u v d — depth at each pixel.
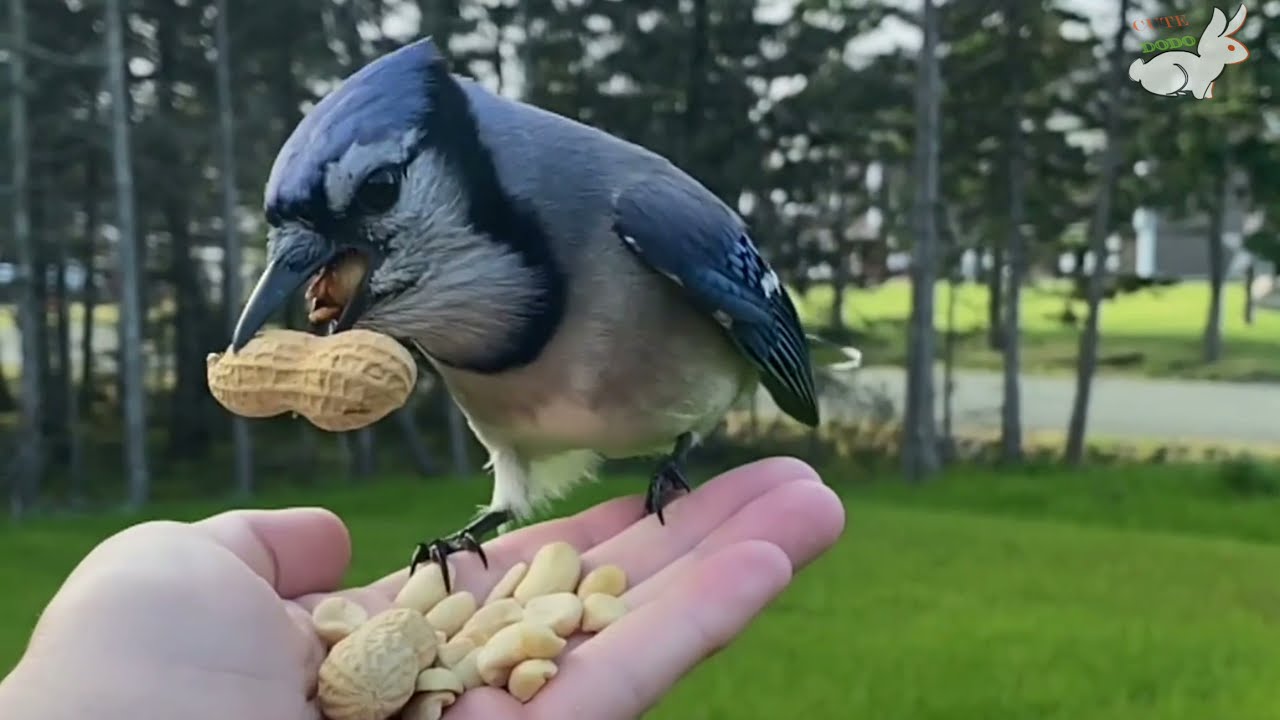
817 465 0.99
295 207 0.27
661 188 0.30
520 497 0.34
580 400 0.30
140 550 0.27
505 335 0.28
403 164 0.27
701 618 0.28
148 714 0.24
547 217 0.28
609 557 0.32
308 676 0.27
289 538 0.31
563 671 0.27
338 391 0.26
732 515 0.33
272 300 0.27
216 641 0.25
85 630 0.25
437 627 0.31
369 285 0.27
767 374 0.34
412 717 0.27
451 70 0.28
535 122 0.29
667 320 0.30
